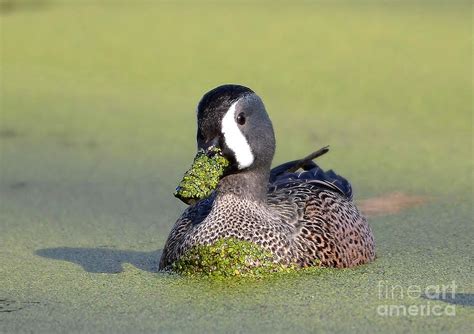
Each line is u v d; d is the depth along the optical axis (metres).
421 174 15.52
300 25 26.28
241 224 10.08
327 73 22.08
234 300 9.45
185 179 9.59
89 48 25.08
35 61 24.33
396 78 21.55
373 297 9.51
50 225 13.24
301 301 9.39
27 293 10.05
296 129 18.44
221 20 27.28
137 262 11.32
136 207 14.14
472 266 10.73
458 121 18.75
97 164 16.59
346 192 11.54
